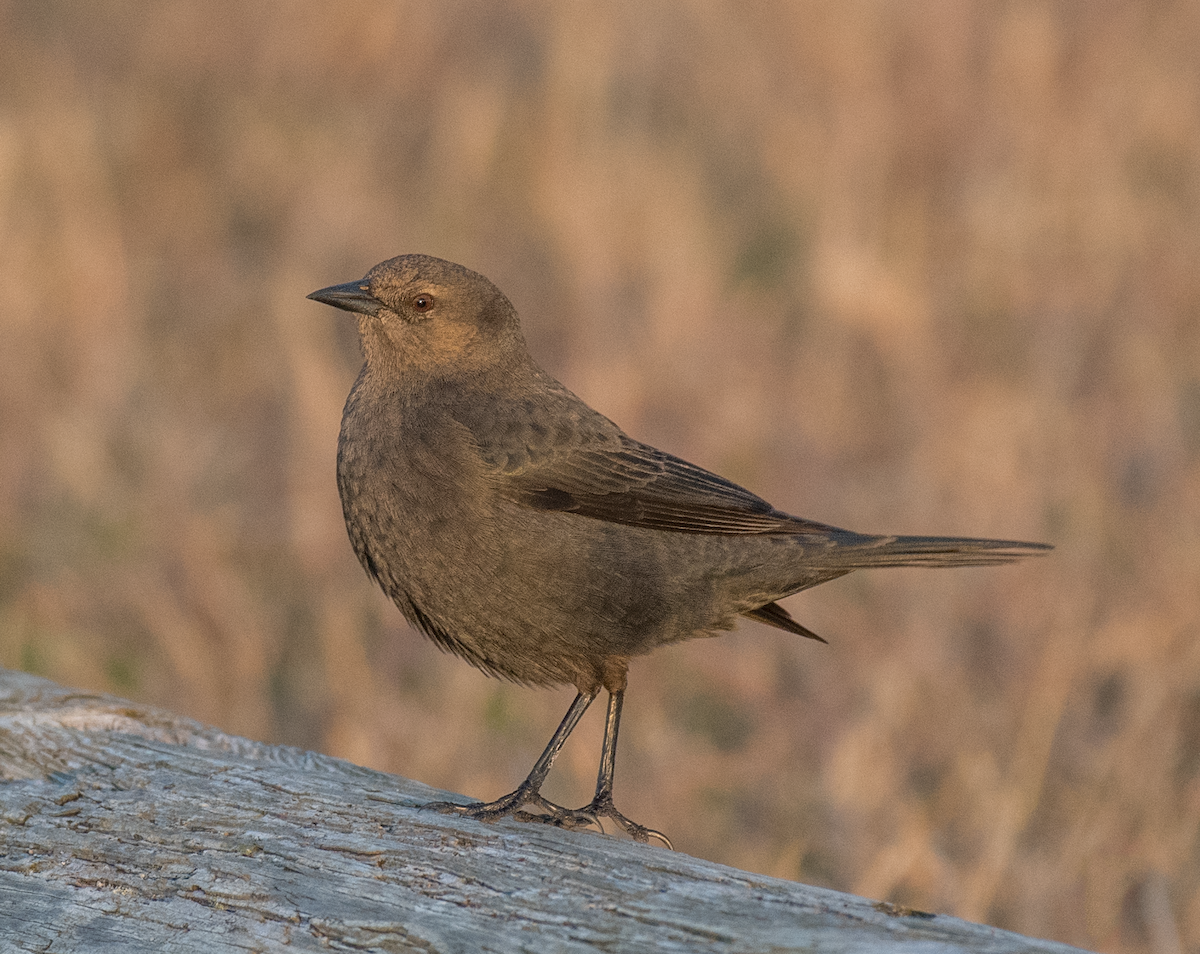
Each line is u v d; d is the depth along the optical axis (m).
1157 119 20.58
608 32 22.66
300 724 11.73
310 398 14.47
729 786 10.93
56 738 7.27
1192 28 21.97
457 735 10.80
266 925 5.95
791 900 5.71
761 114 22.16
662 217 18.52
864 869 9.69
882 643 11.92
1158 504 13.73
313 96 22.53
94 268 17.16
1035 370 15.64
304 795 6.76
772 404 15.40
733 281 18.39
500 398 8.11
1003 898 9.59
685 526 7.93
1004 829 9.43
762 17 23.05
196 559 12.82
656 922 5.61
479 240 19.47
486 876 6.01
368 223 19.47
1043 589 12.33
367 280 8.28
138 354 16.75
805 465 14.59
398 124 22.09
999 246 17.92
